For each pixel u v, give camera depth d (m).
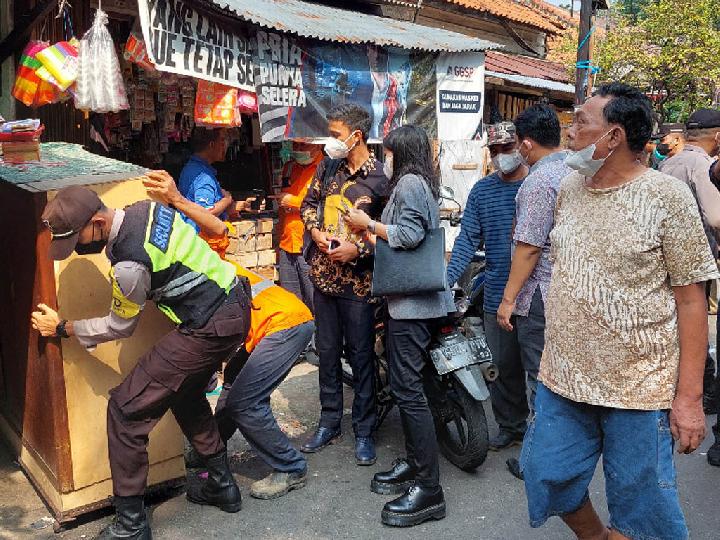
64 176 3.18
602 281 2.25
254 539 3.20
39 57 4.25
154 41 3.99
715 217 4.36
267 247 5.69
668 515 2.28
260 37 4.74
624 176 2.25
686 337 2.21
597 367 2.30
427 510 3.33
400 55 5.98
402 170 3.43
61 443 3.09
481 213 3.96
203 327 2.95
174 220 2.92
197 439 3.29
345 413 4.69
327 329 4.03
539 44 12.86
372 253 3.77
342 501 3.54
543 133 3.49
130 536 3.00
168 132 5.55
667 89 12.06
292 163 5.89
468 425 3.71
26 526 3.22
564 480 2.45
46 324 2.91
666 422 2.27
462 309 3.96
